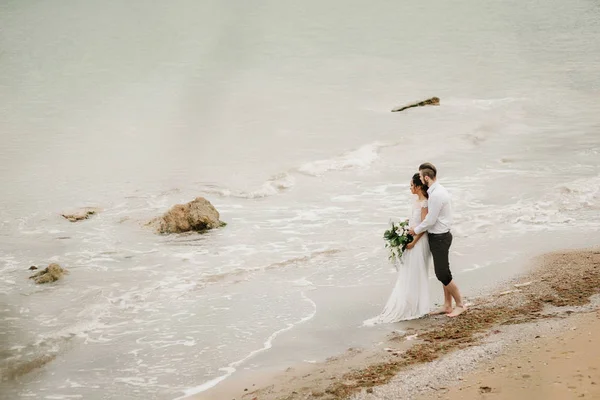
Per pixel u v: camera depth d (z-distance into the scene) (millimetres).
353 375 8633
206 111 32344
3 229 16766
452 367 8391
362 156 22938
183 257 14523
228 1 63688
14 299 12258
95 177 22000
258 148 25547
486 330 9656
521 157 22062
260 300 11859
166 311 11555
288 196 19266
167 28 54094
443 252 10445
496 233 14930
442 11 57281
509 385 7668
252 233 16062
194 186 20516
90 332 10766
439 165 21688
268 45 48719
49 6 59750
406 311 10672
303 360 9336
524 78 36938
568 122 27094
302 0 63344
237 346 9961
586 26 49562
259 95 35438
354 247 14703
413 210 10719
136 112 32469
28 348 10164
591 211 16094
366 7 60000
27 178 21938
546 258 13016
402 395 7840
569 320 9492
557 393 7309
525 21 52281
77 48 47500
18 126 29875
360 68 41562
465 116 28844
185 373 9156
